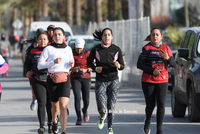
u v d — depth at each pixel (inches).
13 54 4463.6
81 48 861.8
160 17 5649.6
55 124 703.7
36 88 707.4
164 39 2379.4
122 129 792.9
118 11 6250.0
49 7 5723.4
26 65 761.0
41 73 703.7
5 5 4864.7
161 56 671.1
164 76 681.6
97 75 713.6
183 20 5615.2
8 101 1181.7
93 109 1054.4
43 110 707.4
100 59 703.7
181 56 890.7
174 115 943.0
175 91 948.0
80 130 784.3
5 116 932.6
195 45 894.4
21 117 919.0
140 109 1059.3
